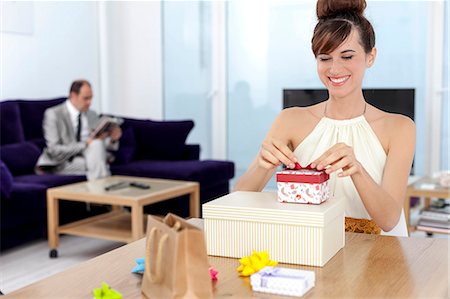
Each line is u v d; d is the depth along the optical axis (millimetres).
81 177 4609
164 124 5406
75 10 5805
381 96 3996
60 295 1170
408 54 5234
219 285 1206
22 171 4570
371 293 1143
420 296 1127
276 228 1327
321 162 1439
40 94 5375
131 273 1303
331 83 1684
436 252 1402
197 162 5094
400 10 5215
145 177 4789
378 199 1545
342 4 1659
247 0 5812
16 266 3662
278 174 1401
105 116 5098
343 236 1449
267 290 1163
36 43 5312
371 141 1746
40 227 4176
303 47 5652
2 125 4625
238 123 5984
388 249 1429
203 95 6074
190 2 6027
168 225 1174
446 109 5184
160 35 6168
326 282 1204
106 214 4340
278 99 5797
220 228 1384
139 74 6289
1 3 4938
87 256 3910
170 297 1068
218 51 5961
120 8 6266
